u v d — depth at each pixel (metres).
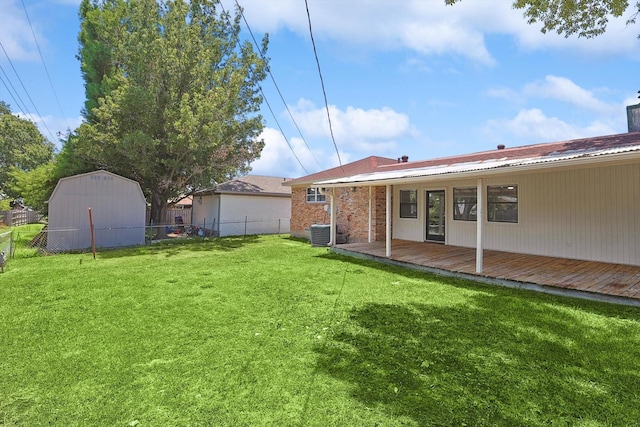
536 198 9.02
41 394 2.82
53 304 5.29
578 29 7.48
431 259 8.60
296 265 8.67
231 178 17.62
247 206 18.27
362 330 4.27
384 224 12.50
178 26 14.16
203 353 3.59
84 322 4.51
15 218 23.09
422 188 11.91
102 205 12.36
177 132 13.56
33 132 34.25
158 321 4.55
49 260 9.54
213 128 13.05
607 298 5.39
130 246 12.70
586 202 8.15
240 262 9.15
